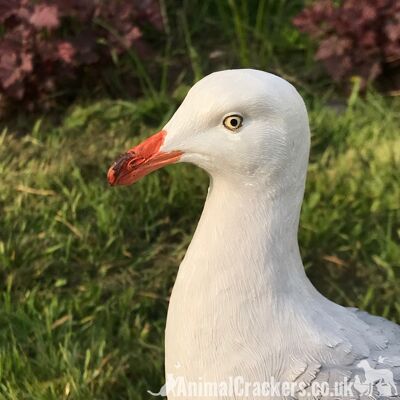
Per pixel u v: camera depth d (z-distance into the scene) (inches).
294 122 115.4
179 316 122.8
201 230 121.5
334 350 121.0
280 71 249.6
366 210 208.1
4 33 242.4
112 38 234.8
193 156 118.0
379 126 228.8
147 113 235.6
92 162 221.6
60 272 195.5
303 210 205.5
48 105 237.9
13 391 164.1
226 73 116.3
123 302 185.9
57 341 176.7
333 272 197.2
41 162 222.2
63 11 230.1
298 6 263.7
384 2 236.5
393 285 192.1
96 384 169.2
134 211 208.7
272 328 119.9
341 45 239.0
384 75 246.2
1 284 192.4
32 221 205.3
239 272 119.0
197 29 263.3
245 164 116.2
